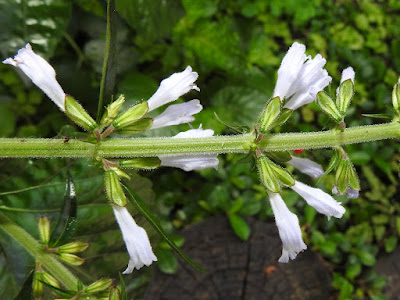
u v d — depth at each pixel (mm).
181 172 183
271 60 193
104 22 146
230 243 156
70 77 139
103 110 72
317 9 218
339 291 182
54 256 79
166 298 148
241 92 174
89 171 104
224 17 197
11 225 85
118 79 138
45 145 71
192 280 150
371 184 204
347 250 195
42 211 102
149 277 112
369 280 194
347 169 75
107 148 71
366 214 201
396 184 207
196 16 171
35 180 103
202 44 172
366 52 222
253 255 154
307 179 81
